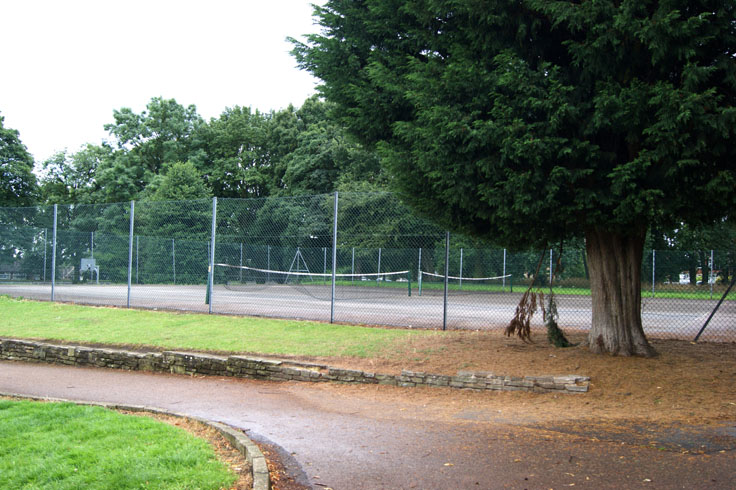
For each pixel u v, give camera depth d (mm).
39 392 8336
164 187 41594
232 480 4250
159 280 24656
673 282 22156
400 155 8430
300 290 25078
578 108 7062
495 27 7648
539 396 7500
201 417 6707
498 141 7109
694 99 6090
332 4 10086
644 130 6574
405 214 26797
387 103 9055
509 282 27516
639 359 8438
